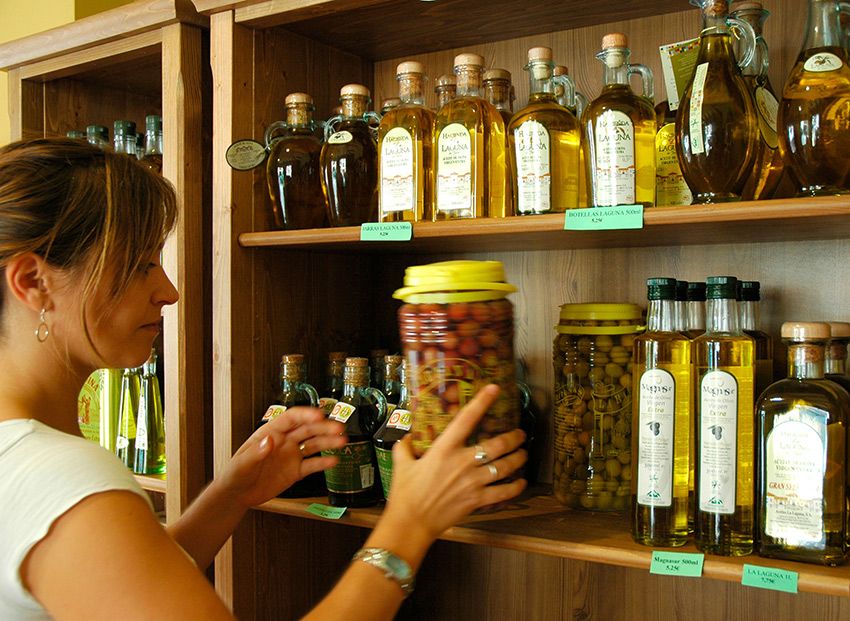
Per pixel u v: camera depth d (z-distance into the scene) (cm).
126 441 181
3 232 85
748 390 112
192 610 72
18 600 75
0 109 253
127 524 75
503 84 146
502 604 170
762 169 119
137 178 94
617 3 145
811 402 107
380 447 140
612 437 135
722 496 112
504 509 139
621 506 135
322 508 143
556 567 164
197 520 119
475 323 106
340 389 161
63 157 90
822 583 102
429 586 180
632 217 114
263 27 156
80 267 88
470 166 131
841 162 105
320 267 174
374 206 149
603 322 136
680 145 116
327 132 153
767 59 129
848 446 109
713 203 111
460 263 109
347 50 179
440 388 106
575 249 162
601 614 159
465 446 105
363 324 187
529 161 128
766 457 110
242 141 151
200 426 162
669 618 152
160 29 162
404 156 138
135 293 95
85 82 205
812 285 138
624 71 123
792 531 108
